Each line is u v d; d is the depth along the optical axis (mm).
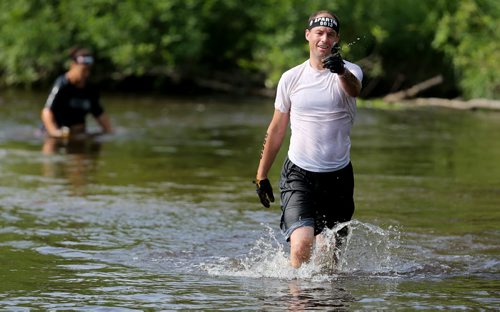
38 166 26141
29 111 41844
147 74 53531
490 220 18641
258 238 16984
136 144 31359
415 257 15453
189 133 34781
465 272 14461
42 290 13250
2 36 53125
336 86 14250
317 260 14656
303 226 14195
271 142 14734
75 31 53062
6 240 16672
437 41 46594
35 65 54625
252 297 12812
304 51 48531
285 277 14086
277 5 49438
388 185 22984
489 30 47094
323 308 12203
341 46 14656
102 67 53750
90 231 17547
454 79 48594
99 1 51156
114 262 15086
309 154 14422
